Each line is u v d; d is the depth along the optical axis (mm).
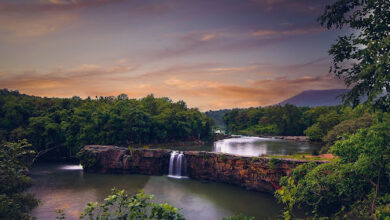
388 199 12398
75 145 63656
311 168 23453
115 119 69125
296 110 128125
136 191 36250
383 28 8766
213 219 26125
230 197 33719
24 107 72125
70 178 43500
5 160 19156
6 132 60031
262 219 25906
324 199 17672
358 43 9094
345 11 9617
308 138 93188
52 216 25406
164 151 50031
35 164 56812
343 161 15711
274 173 35031
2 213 16812
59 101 82312
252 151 66000
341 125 47844
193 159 46312
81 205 29062
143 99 114812
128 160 48656
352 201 16703
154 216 7539
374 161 11578
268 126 141250
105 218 7586
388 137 11086
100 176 45906
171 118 89000
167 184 41094
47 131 63688
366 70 8102
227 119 172375
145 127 76562
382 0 8688
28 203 23750
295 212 24266
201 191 36750
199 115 107188
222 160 41875
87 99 96625
